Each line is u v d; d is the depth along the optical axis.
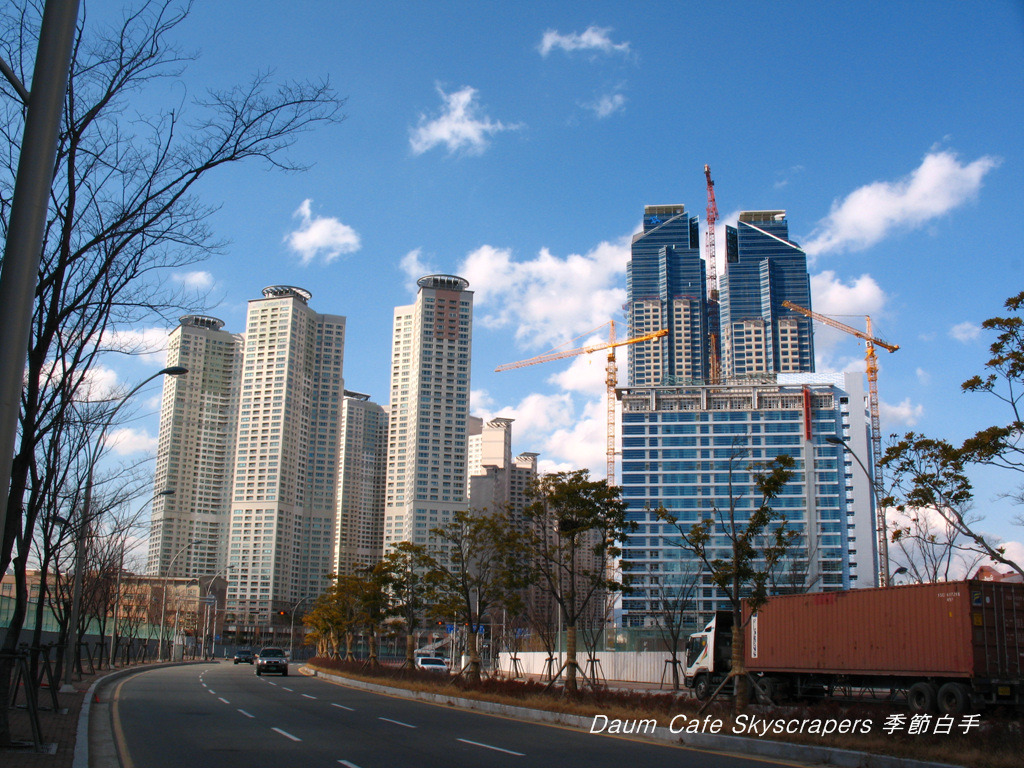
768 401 167.62
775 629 29.67
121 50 15.04
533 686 29.39
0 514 8.35
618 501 30.11
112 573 48.69
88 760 14.49
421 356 174.88
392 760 15.02
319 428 167.62
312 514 163.88
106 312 16.17
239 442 155.38
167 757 15.24
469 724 22.30
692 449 166.00
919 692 23.33
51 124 9.17
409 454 171.25
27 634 46.44
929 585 23.11
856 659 25.50
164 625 95.44
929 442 25.69
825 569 152.62
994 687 21.36
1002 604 22.11
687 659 35.44
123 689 34.97
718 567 23.00
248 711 25.62
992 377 22.45
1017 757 13.82
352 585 61.47
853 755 14.98
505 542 35.34
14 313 8.68
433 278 179.88
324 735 19.14
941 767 13.66
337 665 58.88
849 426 163.12
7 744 15.10
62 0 9.38
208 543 130.00
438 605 42.78
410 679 39.38
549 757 15.63
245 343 160.50
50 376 16.70
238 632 137.88
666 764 14.77
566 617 28.83
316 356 169.62
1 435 8.45
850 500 159.12
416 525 165.75
